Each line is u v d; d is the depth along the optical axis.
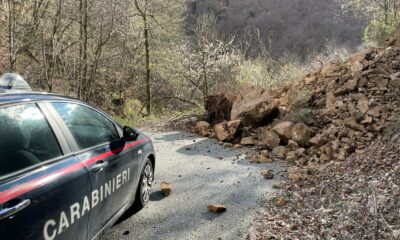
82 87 13.45
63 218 2.56
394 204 3.85
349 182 4.94
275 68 16.86
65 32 13.88
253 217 4.33
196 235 3.91
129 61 18.86
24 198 2.19
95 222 3.13
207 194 5.08
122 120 11.64
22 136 2.46
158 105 18.69
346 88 8.29
